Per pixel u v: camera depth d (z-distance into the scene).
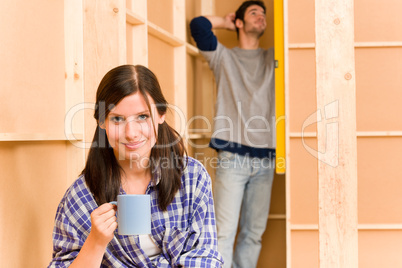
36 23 1.55
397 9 2.18
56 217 1.27
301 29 2.24
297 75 2.24
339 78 1.80
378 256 2.15
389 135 2.15
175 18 2.93
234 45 3.35
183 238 1.24
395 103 2.16
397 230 2.15
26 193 1.48
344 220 1.81
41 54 1.58
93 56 1.79
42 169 1.58
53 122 1.66
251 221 2.95
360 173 2.17
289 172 2.22
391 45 2.16
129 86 1.19
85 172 1.27
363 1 2.19
